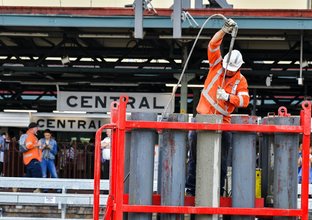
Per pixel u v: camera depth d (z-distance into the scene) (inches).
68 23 899.4
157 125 312.8
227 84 364.2
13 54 1114.1
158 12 890.1
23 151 867.4
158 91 1382.9
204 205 314.0
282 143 315.6
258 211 311.6
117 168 313.1
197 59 1077.8
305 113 310.8
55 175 908.6
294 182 315.0
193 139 348.5
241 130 312.7
